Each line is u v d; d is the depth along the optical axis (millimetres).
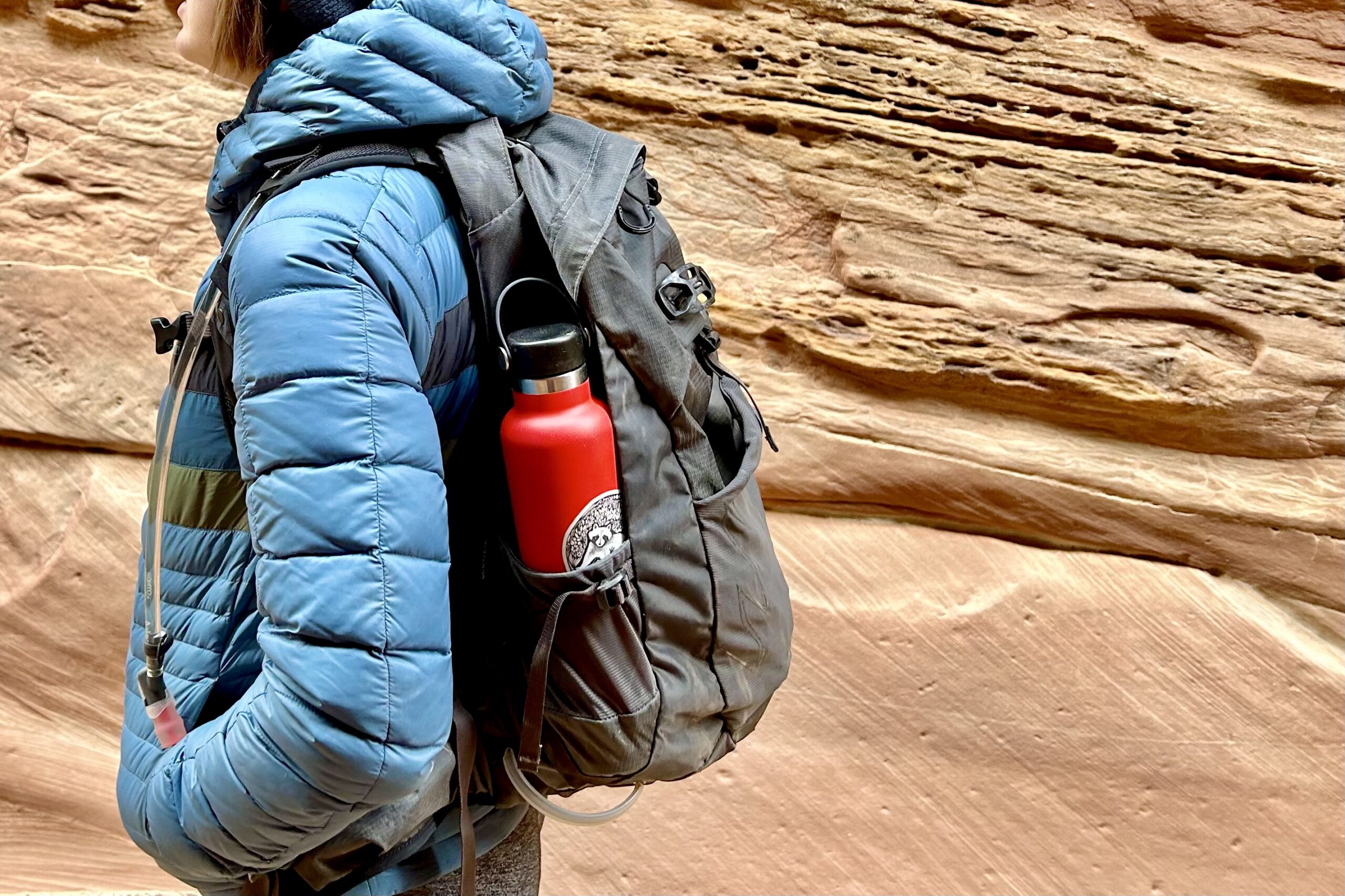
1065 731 1959
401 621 704
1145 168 1896
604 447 834
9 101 1898
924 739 1972
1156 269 1884
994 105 1910
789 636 1031
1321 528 1913
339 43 804
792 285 1932
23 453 1938
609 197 878
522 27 898
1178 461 1943
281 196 767
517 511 842
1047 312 1897
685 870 1996
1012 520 1962
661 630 882
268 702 702
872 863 1989
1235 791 1945
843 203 1909
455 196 842
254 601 891
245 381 724
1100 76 1900
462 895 909
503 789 985
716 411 1051
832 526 1981
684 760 924
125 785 864
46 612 1928
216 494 885
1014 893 1986
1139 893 1973
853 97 1917
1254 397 1879
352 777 700
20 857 1980
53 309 1882
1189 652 1941
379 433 714
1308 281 1880
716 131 1927
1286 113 1899
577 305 846
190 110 1889
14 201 1883
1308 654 1917
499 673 912
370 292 738
